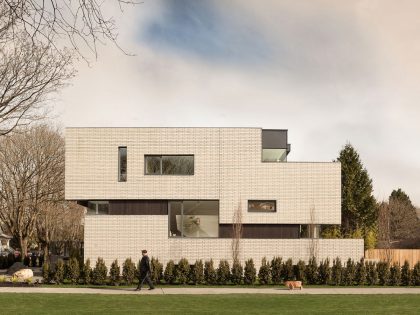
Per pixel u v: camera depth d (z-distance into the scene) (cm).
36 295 2128
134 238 3083
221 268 2811
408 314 1694
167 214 3127
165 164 3150
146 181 3119
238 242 3025
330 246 3088
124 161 3145
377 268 2892
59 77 2381
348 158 5150
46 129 4819
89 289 2442
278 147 3316
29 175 4741
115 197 3111
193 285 2756
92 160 3125
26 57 2227
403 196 7562
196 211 3141
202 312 1711
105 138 3138
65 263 3011
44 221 5178
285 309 1797
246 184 3120
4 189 4806
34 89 2386
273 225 3127
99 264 2766
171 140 3139
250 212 3108
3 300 1952
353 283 2848
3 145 4628
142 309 1767
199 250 3081
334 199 3112
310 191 3120
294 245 3091
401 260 4338
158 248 3081
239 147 3138
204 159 3134
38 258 4766
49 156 4778
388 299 2111
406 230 6875
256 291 2414
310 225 3095
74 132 3138
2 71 2250
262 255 3081
